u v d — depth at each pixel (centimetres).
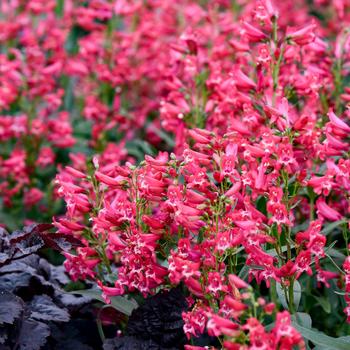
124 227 548
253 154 519
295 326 488
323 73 704
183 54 761
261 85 633
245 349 432
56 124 941
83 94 1085
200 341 591
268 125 574
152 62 1038
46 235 559
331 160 567
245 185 526
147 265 532
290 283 520
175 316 548
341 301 632
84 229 580
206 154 582
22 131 925
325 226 642
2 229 604
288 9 1221
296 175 541
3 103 930
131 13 1005
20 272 608
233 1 1109
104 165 863
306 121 537
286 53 637
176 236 576
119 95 988
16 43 1157
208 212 511
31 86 934
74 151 1031
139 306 552
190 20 1041
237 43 694
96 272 613
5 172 926
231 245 499
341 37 728
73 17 1182
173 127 747
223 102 705
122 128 991
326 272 567
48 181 981
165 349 545
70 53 1256
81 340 626
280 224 504
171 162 525
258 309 603
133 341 548
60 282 645
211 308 500
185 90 743
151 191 525
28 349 532
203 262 510
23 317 550
